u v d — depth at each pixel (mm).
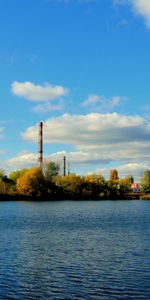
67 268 41969
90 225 89250
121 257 47938
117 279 37438
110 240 62875
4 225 88250
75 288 34562
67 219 105625
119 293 33219
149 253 50594
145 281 36719
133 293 33219
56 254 49906
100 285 35469
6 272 40031
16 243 59031
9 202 199500
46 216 115062
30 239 63688
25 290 33969
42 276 38500
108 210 143875
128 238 65500
